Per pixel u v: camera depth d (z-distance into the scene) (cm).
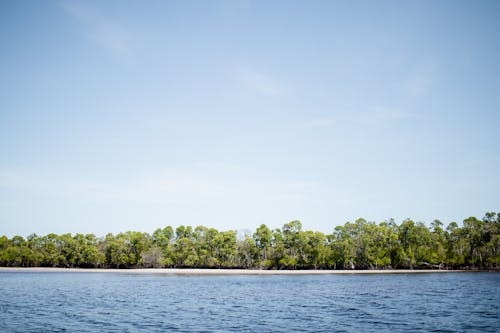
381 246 16200
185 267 17600
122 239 17075
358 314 4338
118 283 9388
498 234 15238
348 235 16462
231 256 16750
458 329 3447
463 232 16250
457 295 6400
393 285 8731
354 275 13550
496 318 4044
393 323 3747
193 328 3472
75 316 4128
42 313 4334
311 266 17025
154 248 17150
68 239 17462
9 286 8206
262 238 17088
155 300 5709
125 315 4219
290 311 4588
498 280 10269
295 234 16675
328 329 3444
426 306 5022
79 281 10019
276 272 15762
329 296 6362
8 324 3628
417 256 16025
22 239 17875
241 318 4053
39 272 15288
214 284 9281
